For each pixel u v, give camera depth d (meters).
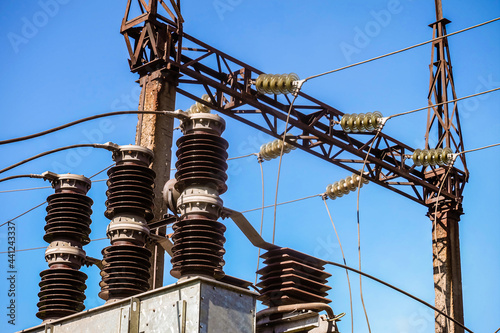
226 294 7.32
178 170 8.48
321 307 8.30
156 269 11.05
